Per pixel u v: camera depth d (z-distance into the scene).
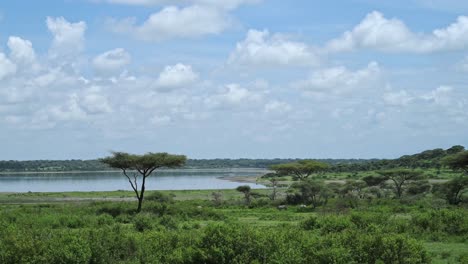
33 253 15.02
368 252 14.80
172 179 180.25
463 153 63.12
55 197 85.88
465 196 61.12
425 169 132.75
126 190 108.12
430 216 28.81
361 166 163.00
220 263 14.18
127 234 18.38
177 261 14.88
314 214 47.75
